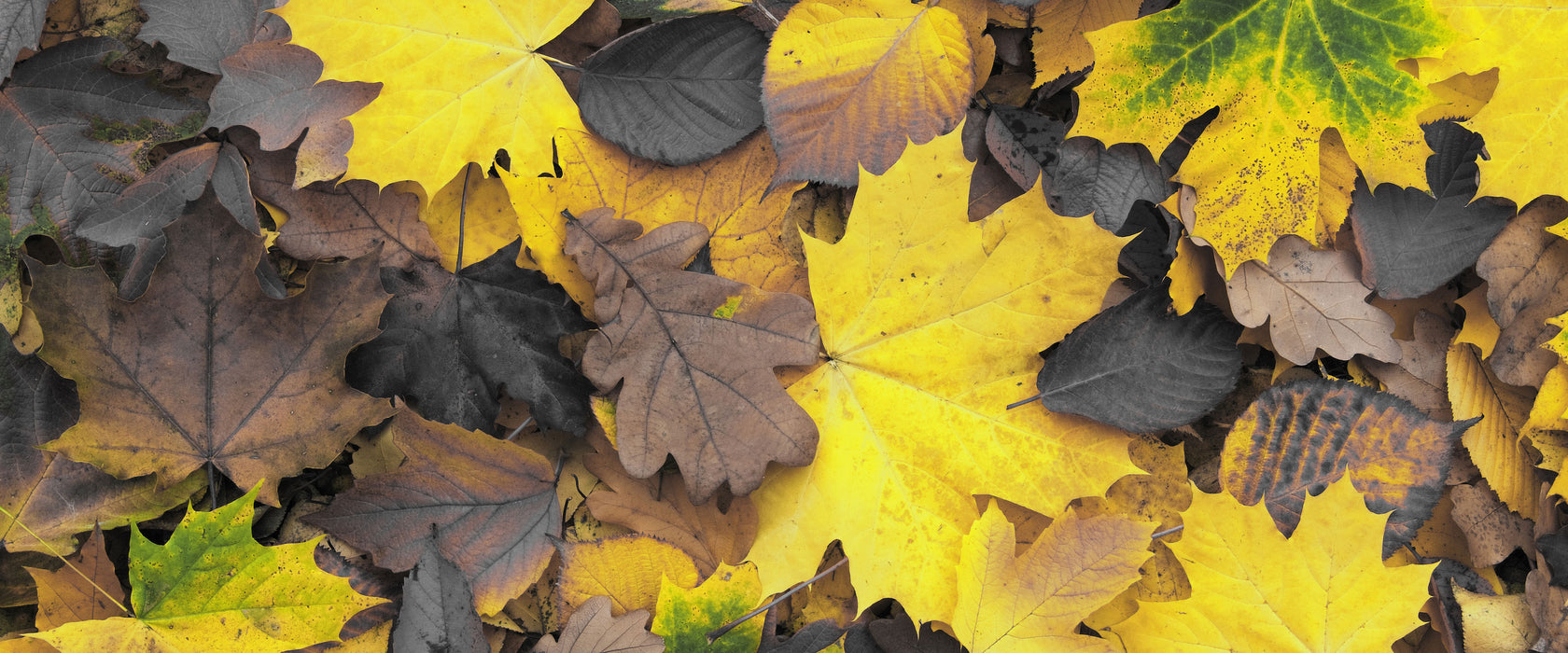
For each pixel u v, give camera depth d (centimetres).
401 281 83
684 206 84
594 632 81
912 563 83
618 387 82
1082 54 86
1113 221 85
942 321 83
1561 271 85
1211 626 82
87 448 80
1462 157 85
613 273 82
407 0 82
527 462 83
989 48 85
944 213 82
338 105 82
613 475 83
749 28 84
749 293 82
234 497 83
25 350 82
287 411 81
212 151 83
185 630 80
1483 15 83
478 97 83
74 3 84
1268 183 83
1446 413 86
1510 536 86
